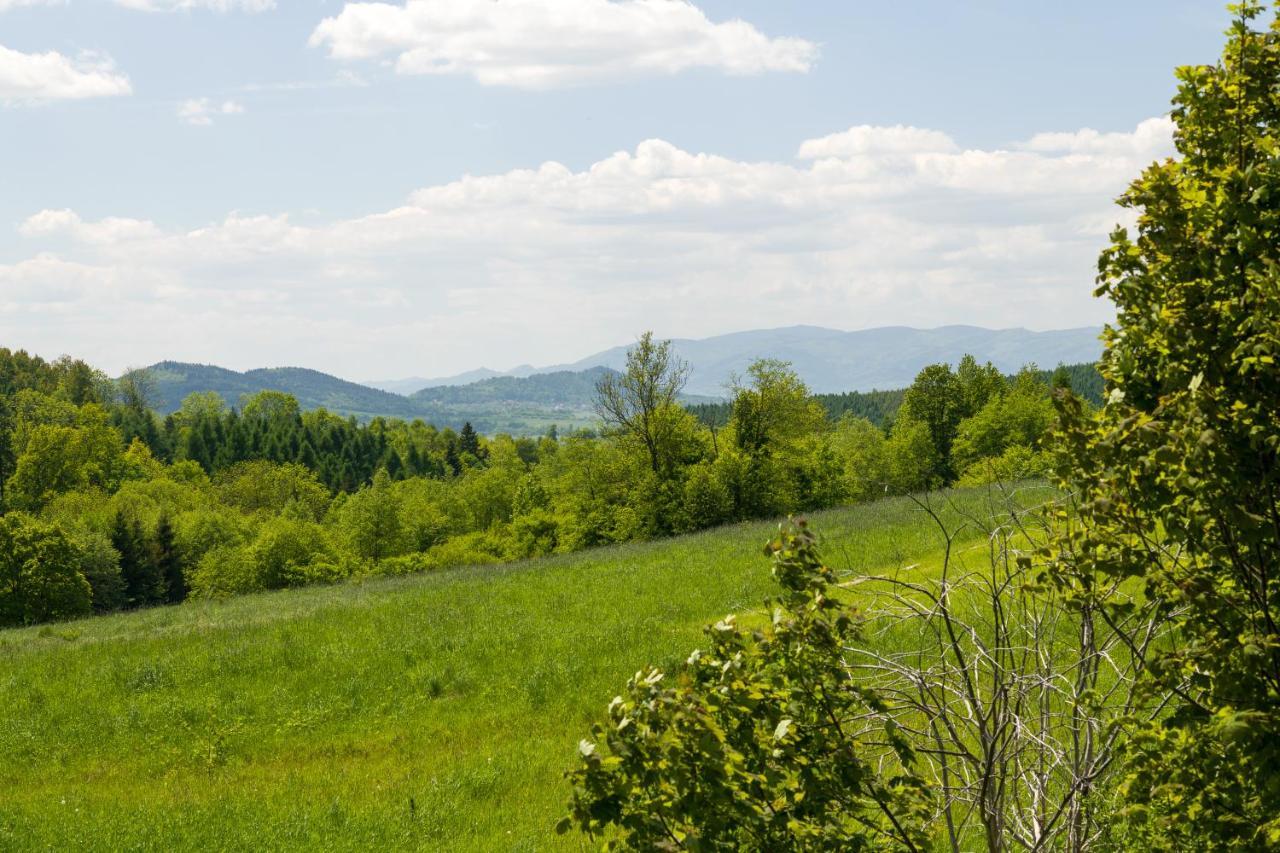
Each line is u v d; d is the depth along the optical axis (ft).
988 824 18.19
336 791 49.34
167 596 328.70
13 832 44.96
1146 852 17.75
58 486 397.39
